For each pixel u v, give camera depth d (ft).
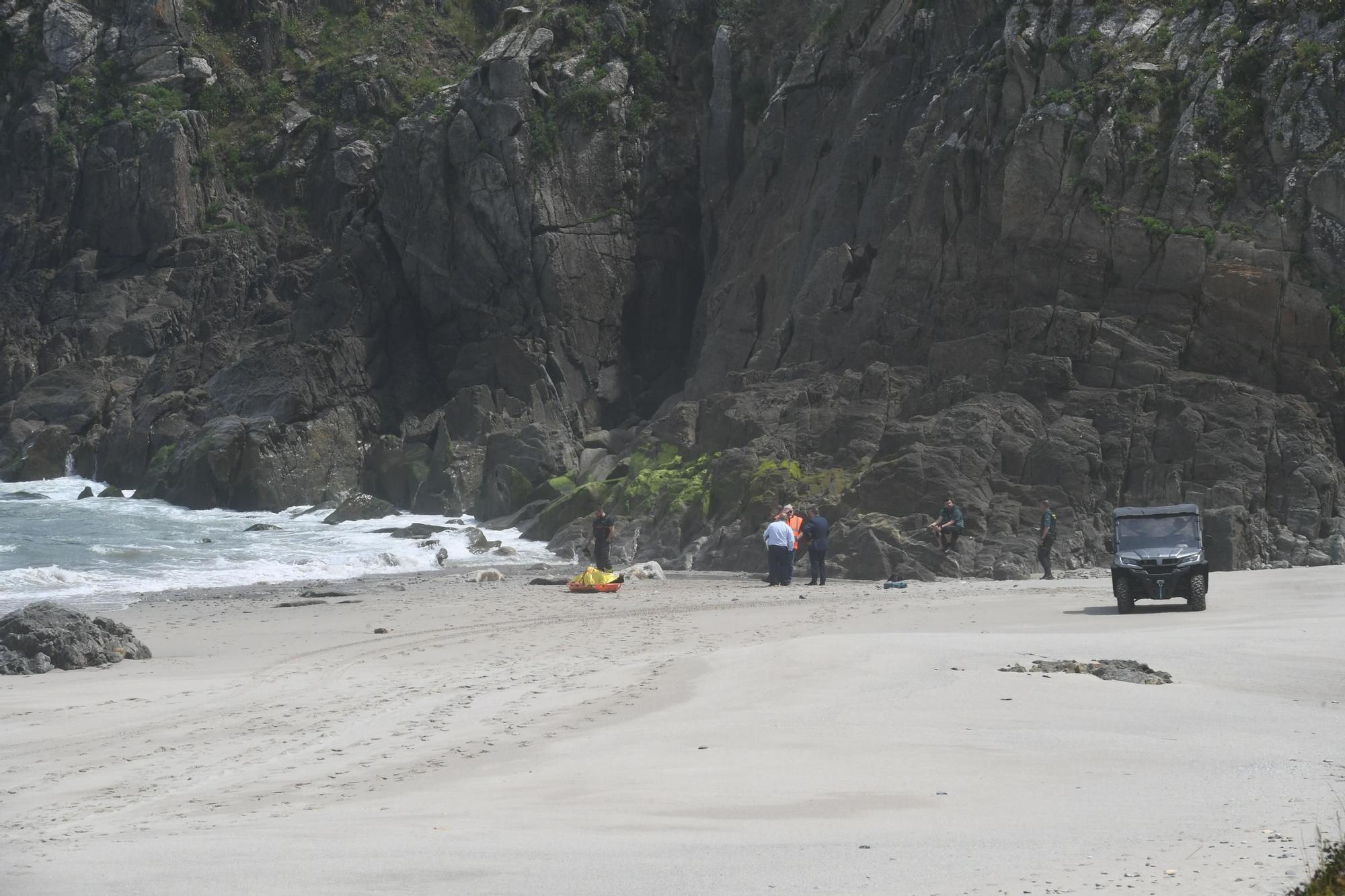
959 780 123.13
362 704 186.70
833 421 496.23
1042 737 143.95
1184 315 462.19
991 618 282.97
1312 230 452.76
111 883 89.51
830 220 592.19
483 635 274.77
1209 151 472.85
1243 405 438.40
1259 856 88.43
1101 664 190.60
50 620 234.17
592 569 377.30
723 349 629.10
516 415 647.56
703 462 514.27
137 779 139.33
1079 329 467.52
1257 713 157.48
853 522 436.35
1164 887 80.79
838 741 144.77
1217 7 503.61
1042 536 397.19
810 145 646.33
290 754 151.53
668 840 100.07
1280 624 248.52
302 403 652.48
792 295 606.14
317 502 634.84
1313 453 428.97
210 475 623.77
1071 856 90.58
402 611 322.55
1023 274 494.59
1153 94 488.85
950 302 515.09
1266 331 451.94
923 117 569.64
